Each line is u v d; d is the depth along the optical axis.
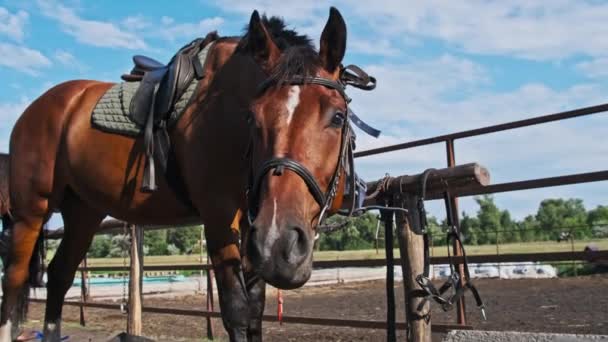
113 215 3.58
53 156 3.70
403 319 8.23
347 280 20.50
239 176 2.91
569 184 3.72
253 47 2.65
